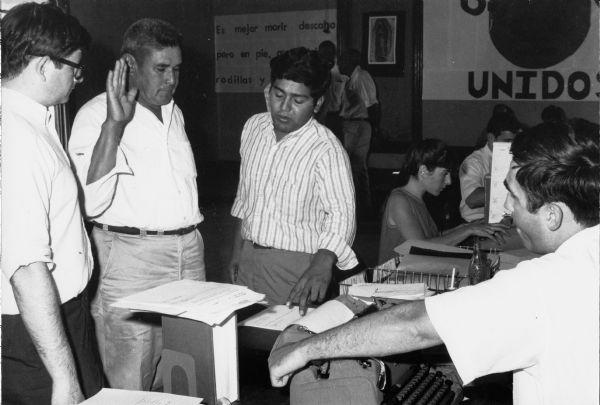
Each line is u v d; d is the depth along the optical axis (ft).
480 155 12.89
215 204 25.85
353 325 3.86
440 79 25.59
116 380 7.37
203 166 30.68
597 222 3.59
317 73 7.28
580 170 3.51
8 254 4.69
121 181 7.28
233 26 29.81
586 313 3.40
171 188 7.53
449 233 8.90
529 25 23.98
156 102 7.41
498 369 3.50
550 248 3.76
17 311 5.01
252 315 6.05
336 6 27.45
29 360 5.10
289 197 7.67
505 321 3.42
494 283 3.55
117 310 7.32
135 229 7.36
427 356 5.08
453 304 3.53
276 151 7.70
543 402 3.51
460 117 25.54
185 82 29.25
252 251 7.94
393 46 26.21
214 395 4.69
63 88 5.22
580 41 23.40
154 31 7.22
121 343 7.32
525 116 24.64
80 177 6.79
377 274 7.11
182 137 7.90
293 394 4.19
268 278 7.82
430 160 9.05
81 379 5.54
